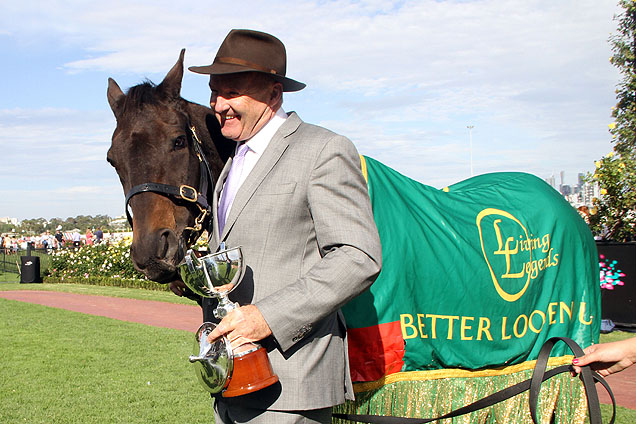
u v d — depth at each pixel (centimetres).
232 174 204
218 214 207
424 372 246
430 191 275
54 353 666
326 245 180
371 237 179
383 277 238
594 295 308
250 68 187
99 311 1020
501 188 307
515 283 272
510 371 268
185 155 232
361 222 179
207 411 462
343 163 183
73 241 2502
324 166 182
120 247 1530
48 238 3139
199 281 179
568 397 279
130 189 226
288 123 194
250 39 193
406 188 264
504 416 263
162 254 220
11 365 610
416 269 246
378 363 233
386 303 236
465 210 276
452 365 251
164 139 228
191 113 247
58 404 480
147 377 563
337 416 235
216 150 254
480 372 257
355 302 233
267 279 183
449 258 253
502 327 264
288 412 181
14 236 3744
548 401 274
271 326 172
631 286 706
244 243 186
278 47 197
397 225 247
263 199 184
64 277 1675
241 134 196
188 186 231
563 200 325
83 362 623
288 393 180
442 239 256
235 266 176
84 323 877
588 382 203
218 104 194
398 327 237
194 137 239
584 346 292
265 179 187
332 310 174
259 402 183
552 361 279
